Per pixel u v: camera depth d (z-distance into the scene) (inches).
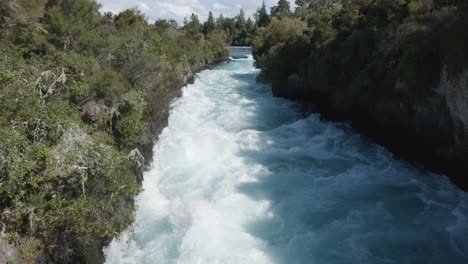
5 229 394.9
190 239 587.5
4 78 470.3
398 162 892.6
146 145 850.8
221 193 738.8
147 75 955.3
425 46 776.3
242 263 532.7
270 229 620.4
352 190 749.9
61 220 440.1
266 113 1369.3
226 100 1584.6
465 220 621.9
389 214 653.9
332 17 1700.3
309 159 917.2
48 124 478.3
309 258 545.6
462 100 685.9
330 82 1263.5
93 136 598.5
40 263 409.1
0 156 380.5
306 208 682.2
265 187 768.9
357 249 561.6
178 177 809.5
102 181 501.0
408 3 1000.2
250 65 3132.4
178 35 2706.7
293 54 1621.6
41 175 431.8
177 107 1314.0
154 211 673.6
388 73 935.0
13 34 795.4
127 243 573.0
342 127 1184.8
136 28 1546.5
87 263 471.8
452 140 746.2
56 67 698.2
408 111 888.3
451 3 762.2
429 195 717.3
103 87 720.3
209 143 999.6
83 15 1186.0
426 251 551.2
